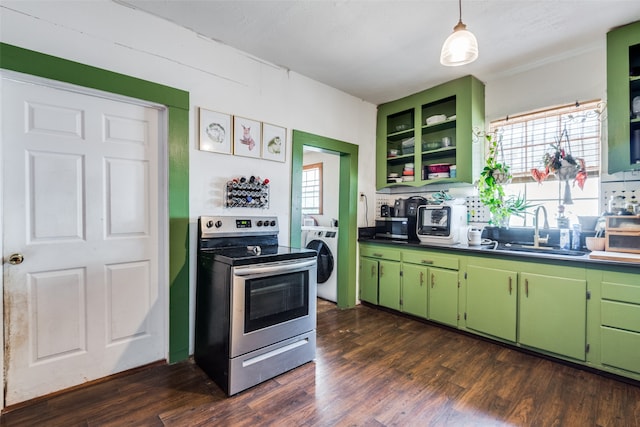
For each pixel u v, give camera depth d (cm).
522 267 238
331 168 435
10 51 163
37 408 171
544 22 218
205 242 229
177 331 225
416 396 185
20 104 173
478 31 229
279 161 285
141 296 216
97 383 196
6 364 170
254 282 196
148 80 210
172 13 211
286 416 166
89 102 195
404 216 350
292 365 215
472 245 282
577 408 173
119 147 206
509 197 302
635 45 220
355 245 360
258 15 212
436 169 328
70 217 188
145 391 188
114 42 196
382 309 349
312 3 200
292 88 296
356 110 361
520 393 188
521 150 298
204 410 170
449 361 228
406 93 349
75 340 191
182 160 224
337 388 193
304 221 461
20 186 173
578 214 264
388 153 381
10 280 170
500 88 310
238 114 257
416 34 234
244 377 190
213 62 242
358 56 267
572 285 214
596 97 255
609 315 200
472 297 266
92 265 196
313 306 231
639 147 226
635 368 191
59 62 176
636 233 215
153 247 221
